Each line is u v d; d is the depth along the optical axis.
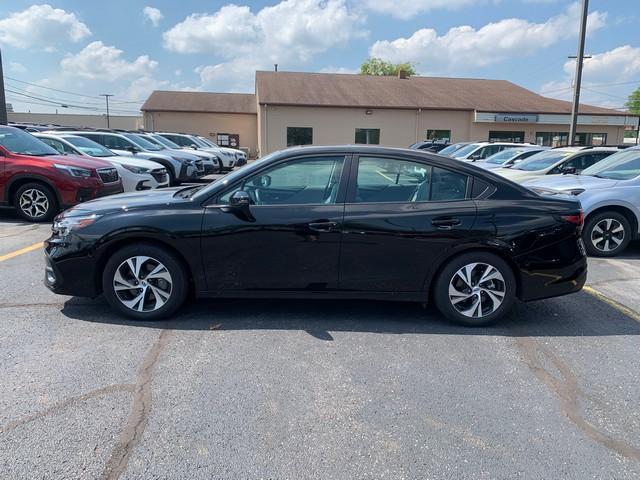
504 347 3.93
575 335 4.20
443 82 37.66
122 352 3.70
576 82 19.33
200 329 4.16
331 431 2.80
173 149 16.19
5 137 9.12
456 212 4.16
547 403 3.14
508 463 2.57
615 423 2.95
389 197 4.22
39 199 8.76
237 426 2.83
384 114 31.81
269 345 3.88
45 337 3.94
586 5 18.73
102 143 13.84
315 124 31.58
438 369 3.55
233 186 4.23
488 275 4.23
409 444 2.71
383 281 4.23
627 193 6.95
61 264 4.22
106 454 2.56
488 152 16.19
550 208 4.26
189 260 4.17
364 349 3.84
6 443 2.62
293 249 4.14
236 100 42.66
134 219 4.13
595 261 6.87
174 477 2.41
